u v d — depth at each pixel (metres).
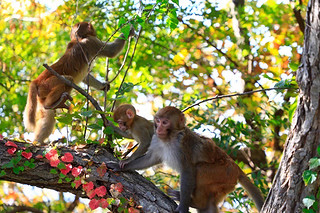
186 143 6.06
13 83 13.13
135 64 12.45
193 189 6.15
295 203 5.28
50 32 12.55
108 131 6.16
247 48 12.16
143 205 5.64
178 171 6.17
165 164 6.29
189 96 10.24
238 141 8.77
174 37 13.02
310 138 5.29
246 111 9.09
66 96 7.60
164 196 5.89
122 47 9.20
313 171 5.19
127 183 5.77
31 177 5.72
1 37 13.22
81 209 12.52
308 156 5.28
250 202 7.89
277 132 11.01
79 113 6.29
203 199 6.16
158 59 12.95
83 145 6.00
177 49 13.42
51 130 7.80
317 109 5.28
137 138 6.92
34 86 7.82
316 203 5.27
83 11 11.63
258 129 10.59
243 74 11.76
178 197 6.43
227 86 12.80
